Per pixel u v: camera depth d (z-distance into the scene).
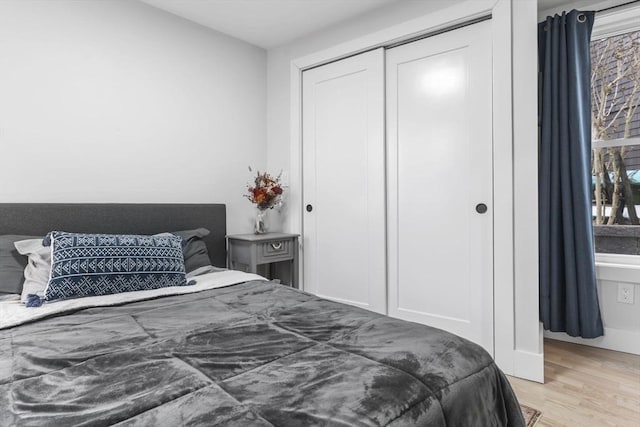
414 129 2.54
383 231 2.66
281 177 3.26
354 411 0.72
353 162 2.83
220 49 2.96
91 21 2.27
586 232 2.19
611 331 2.41
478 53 2.26
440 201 2.42
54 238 1.71
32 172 2.06
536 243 2.02
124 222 2.34
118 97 2.39
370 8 2.61
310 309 1.45
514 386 1.96
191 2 2.51
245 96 3.16
